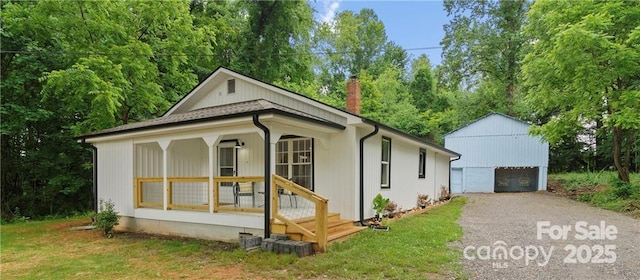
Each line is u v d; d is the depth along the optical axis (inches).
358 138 319.9
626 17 495.5
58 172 535.5
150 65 491.2
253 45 784.3
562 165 1013.2
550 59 562.3
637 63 496.1
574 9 537.0
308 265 198.8
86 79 400.8
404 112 1089.4
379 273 185.2
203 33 576.1
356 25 1429.6
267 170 247.4
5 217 481.7
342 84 1115.9
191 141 396.5
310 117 268.1
